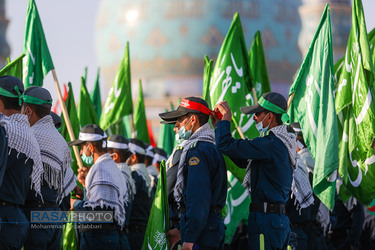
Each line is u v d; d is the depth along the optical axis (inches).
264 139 424.8
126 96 768.3
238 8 6003.9
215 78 624.4
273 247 422.6
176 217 446.3
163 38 5959.6
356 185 559.2
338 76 610.2
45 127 415.5
